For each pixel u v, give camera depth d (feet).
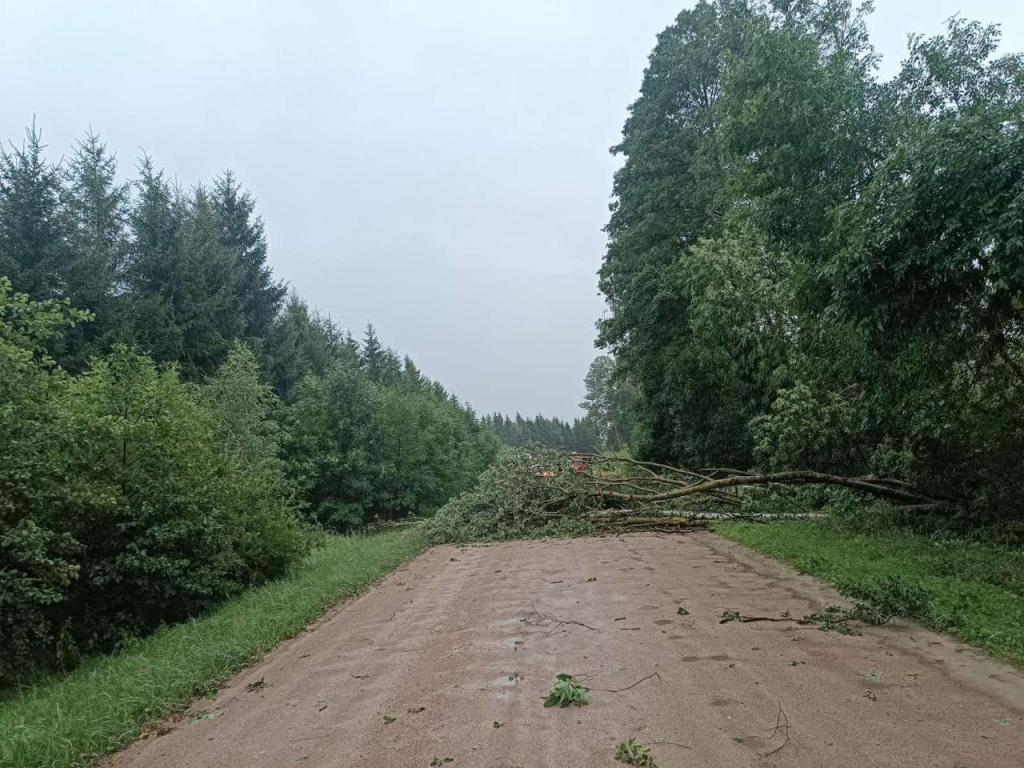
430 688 17.81
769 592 27.04
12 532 22.66
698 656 18.86
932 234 23.16
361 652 22.43
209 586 31.96
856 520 42.96
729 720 14.16
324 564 42.65
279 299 116.78
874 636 19.92
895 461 46.16
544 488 57.93
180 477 31.71
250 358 71.97
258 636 24.84
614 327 97.09
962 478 40.88
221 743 15.57
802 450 49.39
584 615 24.80
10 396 24.84
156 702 18.40
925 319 25.85
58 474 25.62
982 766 11.58
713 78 86.07
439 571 39.65
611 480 61.36
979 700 14.51
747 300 54.90
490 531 55.57
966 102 28.58
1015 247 20.48
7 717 17.94
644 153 90.27
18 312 26.99
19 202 60.39
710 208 81.87
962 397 35.68
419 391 169.89
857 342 34.73
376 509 95.09
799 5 36.91
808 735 13.17
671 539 46.50
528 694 16.67
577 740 13.69
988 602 21.88
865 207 24.45
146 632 29.30
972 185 21.56
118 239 78.74
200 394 65.00
